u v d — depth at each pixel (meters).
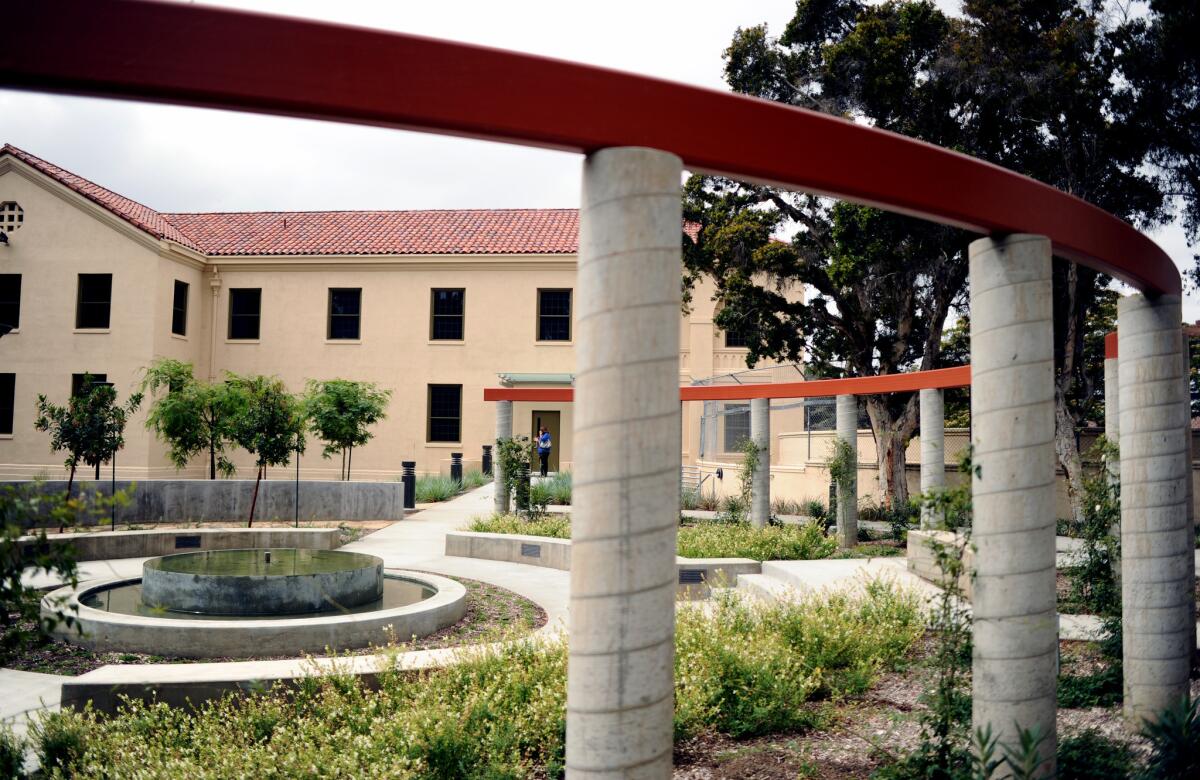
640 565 3.38
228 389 19.50
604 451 3.37
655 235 3.43
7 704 6.77
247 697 6.10
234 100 3.02
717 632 7.11
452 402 30.41
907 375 13.62
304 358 30.41
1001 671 4.07
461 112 3.18
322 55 3.05
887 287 20.03
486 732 5.38
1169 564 5.52
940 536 10.34
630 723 3.36
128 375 27.69
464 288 30.31
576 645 3.43
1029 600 4.07
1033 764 3.84
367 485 20.00
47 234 28.19
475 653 6.66
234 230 32.75
